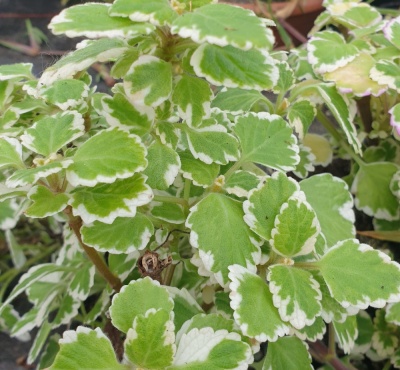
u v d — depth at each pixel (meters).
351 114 0.35
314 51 0.34
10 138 0.24
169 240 0.28
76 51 0.23
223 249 0.23
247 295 0.21
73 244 0.32
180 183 0.28
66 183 0.23
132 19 0.20
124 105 0.24
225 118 0.29
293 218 0.23
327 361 0.32
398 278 0.22
